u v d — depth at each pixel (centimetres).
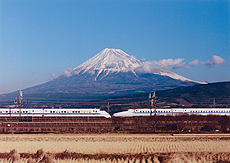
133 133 13712
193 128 14700
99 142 11325
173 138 12350
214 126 15038
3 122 14950
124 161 8706
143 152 9950
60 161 8569
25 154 9594
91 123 15288
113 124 15075
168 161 8694
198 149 10406
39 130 14325
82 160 8706
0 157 9169
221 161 8962
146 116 17725
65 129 14462
